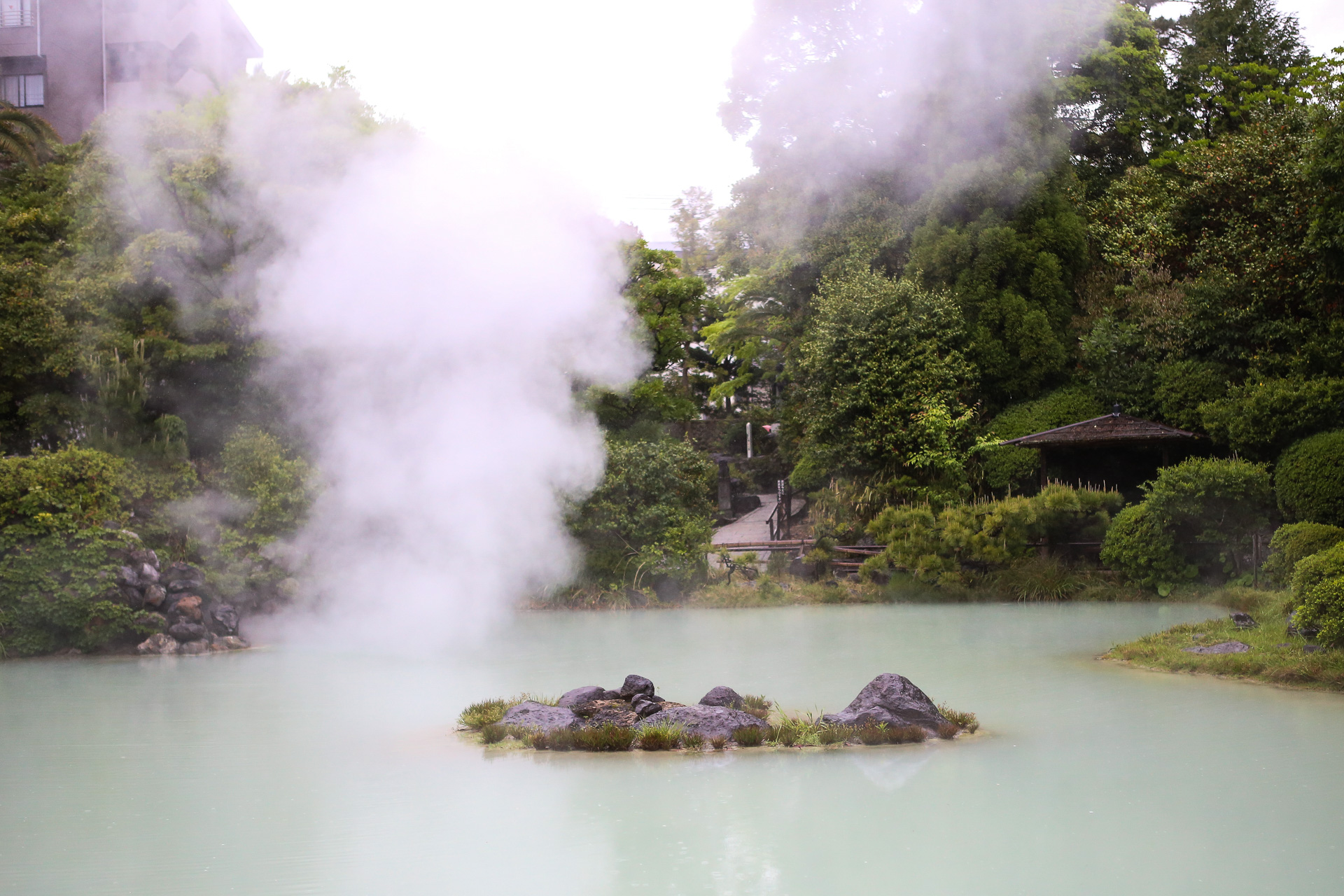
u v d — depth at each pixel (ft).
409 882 11.77
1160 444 56.29
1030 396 62.28
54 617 34.58
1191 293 57.72
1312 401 47.78
